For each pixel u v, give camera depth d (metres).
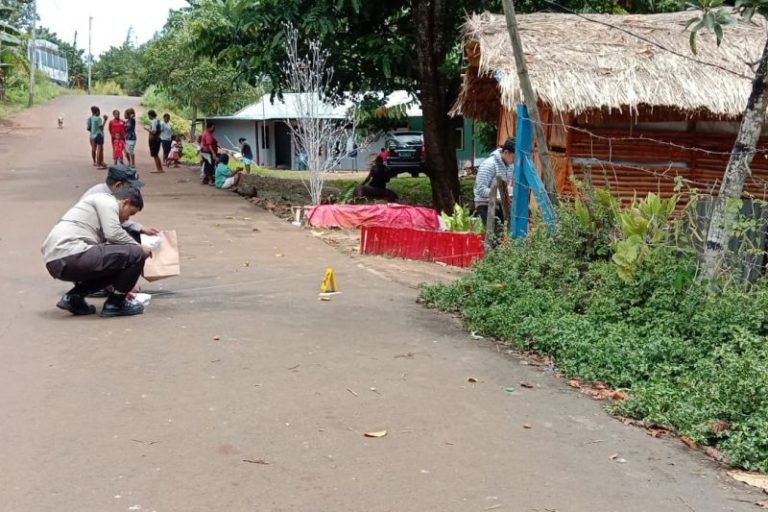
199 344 5.36
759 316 5.36
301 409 4.28
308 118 14.52
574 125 10.33
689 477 3.71
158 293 6.93
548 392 4.81
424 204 17.78
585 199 7.00
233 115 35.31
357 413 4.27
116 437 3.82
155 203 13.55
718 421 4.16
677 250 6.15
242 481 3.44
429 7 15.26
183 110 42.16
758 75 5.84
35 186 15.41
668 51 9.21
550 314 5.87
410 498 3.36
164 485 3.37
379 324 6.13
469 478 3.57
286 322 6.05
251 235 10.46
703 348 5.24
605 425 4.32
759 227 6.25
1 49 37.06
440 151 15.91
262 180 21.28
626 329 5.59
